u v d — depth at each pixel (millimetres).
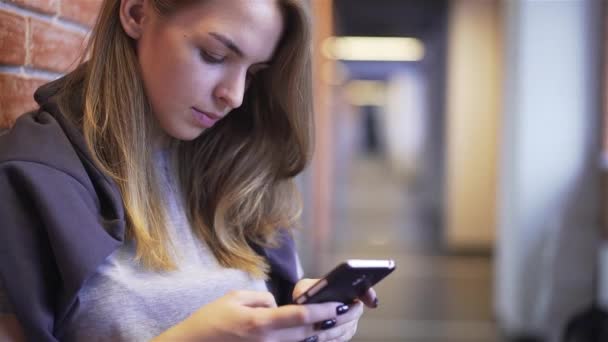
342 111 12414
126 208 820
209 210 983
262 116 1003
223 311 728
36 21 1038
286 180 1041
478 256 6375
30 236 714
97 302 773
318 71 4375
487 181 6355
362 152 26281
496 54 6234
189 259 907
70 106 838
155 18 814
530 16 3486
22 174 711
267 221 1027
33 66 1037
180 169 986
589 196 3477
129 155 830
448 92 6469
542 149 3523
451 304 4551
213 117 849
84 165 783
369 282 815
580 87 3488
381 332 3869
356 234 7703
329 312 755
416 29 9336
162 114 845
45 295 716
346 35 9773
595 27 3453
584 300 3463
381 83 20297
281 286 1072
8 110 974
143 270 826
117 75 832
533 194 3549
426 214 9039
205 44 795
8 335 718
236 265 952
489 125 6312
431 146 8695
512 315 3709
